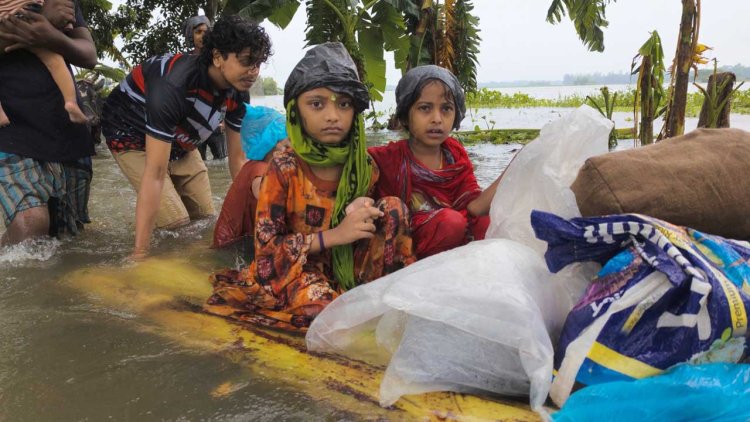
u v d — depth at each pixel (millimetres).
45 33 3051
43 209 3174
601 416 1414
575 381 1549
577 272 1802
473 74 11023
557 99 24062
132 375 1759
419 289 1634
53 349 1932
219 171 6109
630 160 1847
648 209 1771
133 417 1532
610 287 1588
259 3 8016
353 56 8992
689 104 14805
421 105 2385
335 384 1689
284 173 2211
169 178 3545
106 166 6508
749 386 1417
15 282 2578
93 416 1539
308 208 2260
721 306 1443
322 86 2104
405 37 9492
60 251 3078
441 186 2516
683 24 4699
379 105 19875
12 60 3100
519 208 2008
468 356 1618
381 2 9148
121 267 2773
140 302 2340
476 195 2535
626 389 1438
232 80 2975
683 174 1813
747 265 1582
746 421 1347
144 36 14625
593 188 1828
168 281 2568
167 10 14461
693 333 1455
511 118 14594
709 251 1611
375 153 2510
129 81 3379
